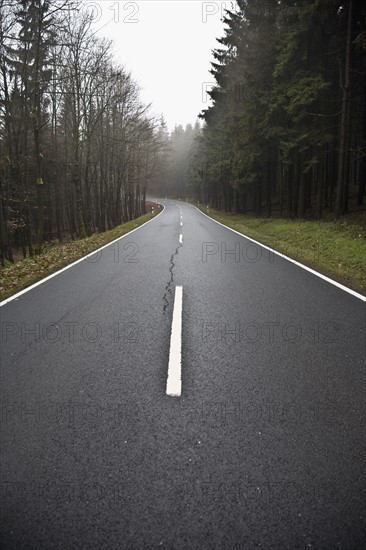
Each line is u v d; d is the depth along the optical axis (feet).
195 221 89.86
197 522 6.14
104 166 95.09
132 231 64.69
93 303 19.31
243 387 10.44
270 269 27.89
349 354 12.62
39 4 40.47
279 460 7.52
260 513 6.30
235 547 5.73
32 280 25.73
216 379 10.93
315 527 6.06
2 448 7.98
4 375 11.43
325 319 16.19
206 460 7.52
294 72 61.62
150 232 61.87
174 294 20.71
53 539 5.88
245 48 88.02
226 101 107.55
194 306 18.34
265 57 72.43
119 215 113.80
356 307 17.97
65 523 6.15
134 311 17.74
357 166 102.27
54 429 8.63
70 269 29.53
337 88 59.47
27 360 12.50
